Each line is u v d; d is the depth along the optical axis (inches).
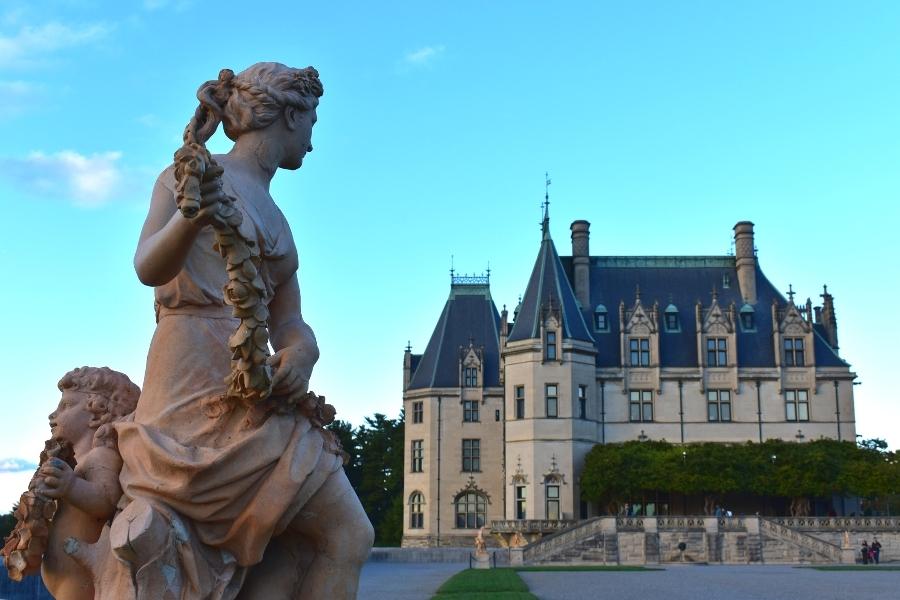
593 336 3154.5
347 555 140.1
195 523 130.3
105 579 132.7
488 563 1947.6
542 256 3152.1
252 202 146.8
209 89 151.1
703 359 3088.1
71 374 153.6
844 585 1293.1
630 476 2849.4
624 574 1683.1
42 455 150.2
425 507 3275.1
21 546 133.4
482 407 3312.0
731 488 2805.1
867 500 3083.2
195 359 139.9
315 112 161.6
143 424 135.0
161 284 135.6
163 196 141.8
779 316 3122.5
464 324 3447.3
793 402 3061.0
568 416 2962.6
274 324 154.6
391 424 4335.6
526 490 2952.8
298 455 133.4
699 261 3329.2
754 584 1326.3
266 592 140.0
